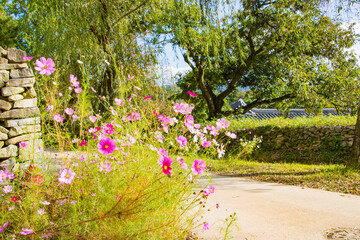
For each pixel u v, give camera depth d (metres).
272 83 15.86
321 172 5.92
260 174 6.19
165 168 1.92
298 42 13.30
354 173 5.55
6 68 3.38
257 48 15.48
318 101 13.70
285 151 9.90
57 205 2.17
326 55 14.22
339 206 3.52
